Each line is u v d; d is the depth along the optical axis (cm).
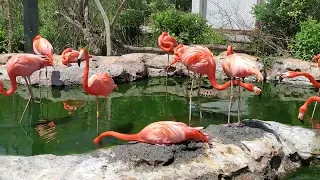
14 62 548
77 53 755
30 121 557
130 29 1089
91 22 1021
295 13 957
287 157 443
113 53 1010
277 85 810
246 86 480
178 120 568
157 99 685
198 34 1054
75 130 521
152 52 1007
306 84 793
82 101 665
